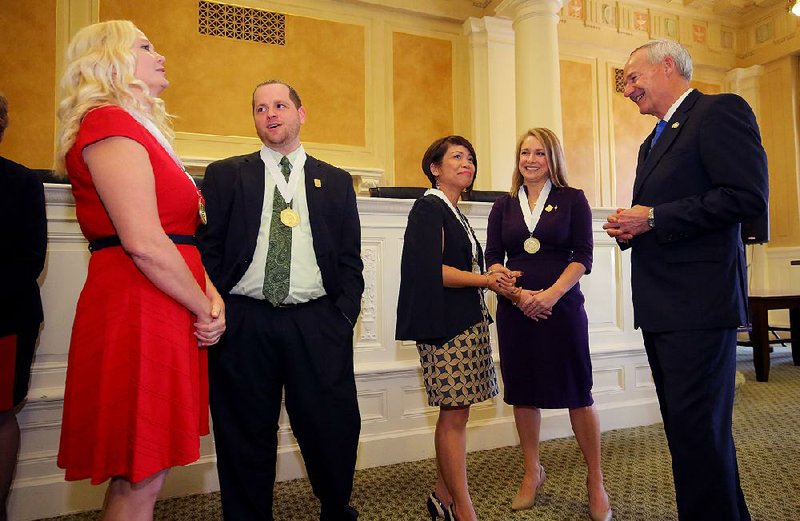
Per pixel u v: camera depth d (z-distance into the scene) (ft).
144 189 3.72
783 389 13.93
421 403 9.11
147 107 4.27
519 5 18.86
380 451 8.68
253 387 5.44
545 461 8.67
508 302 7.11
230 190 5.69
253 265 5.52
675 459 5.03
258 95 5.84
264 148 6.02
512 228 7.25
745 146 4.85
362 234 8.88
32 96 16.75
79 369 3.82
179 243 4.24
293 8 19.99
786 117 25.95
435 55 22.06
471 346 6.00
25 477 6.85
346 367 5.73
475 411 9.45
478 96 21.88
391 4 21.11
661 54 5.55
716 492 4.83
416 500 7.20
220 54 18.95
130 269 3.86
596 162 24.43
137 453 3.61
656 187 5.36
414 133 21.58
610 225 5.46
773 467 8.16
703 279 5.03
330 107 20.38
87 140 3.69
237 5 19.24
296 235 5.64
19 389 5.96
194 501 7.33
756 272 26.50
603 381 10.56
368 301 8.88
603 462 8.56
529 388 6.81
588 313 10.53
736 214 4.73
